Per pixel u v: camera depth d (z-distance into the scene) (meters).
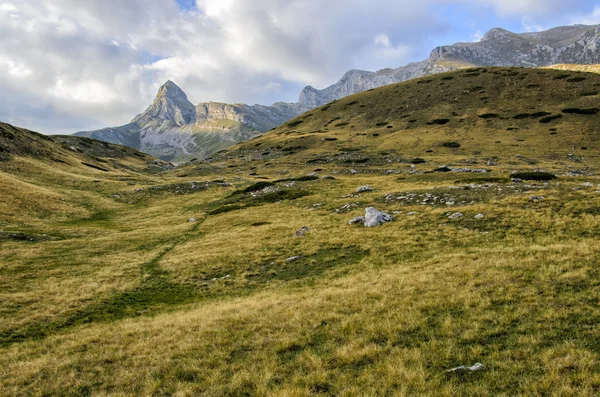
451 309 13.00
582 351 8.92
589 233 20.75
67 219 48.50
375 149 100.38
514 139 89.12
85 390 10.75
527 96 113.69
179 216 52.22
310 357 10.70
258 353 11.62
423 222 29.23
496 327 11.00
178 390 9.88
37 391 10.84
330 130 134.38
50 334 16.16
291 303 16.34
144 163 166.38
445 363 9.58
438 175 56.62
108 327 16.23
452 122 109.69
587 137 81.25
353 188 53.94
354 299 15.55
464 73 149.25
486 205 29.94
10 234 36.50
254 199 56.09
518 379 8.34
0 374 12.12
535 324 10.84
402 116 126.75
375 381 9.09
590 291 12.35
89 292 21.66
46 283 23.58
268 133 160.50
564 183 37.94
